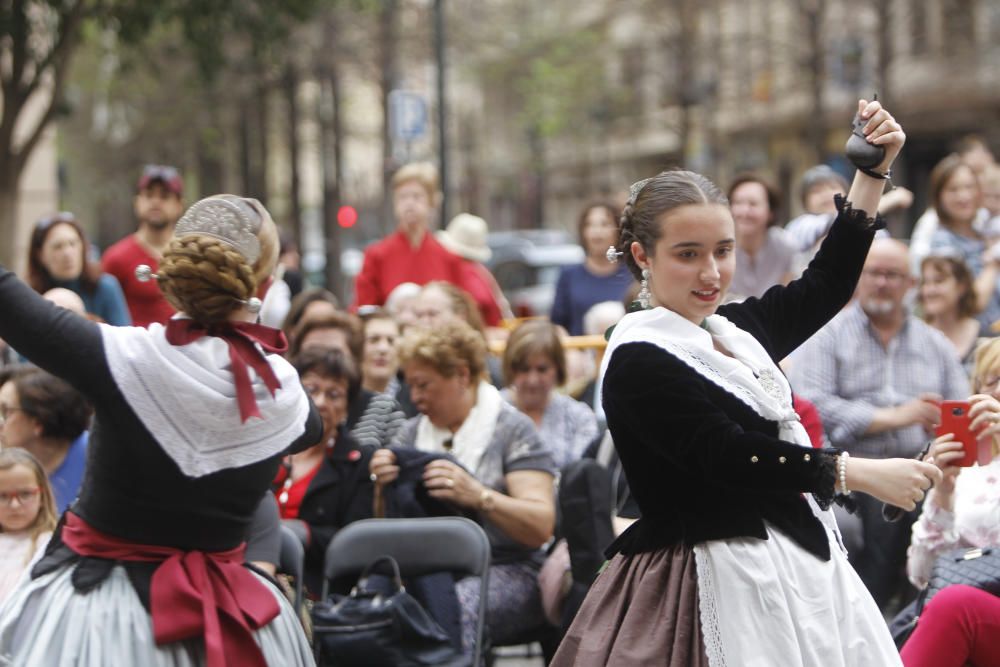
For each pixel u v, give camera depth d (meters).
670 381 5.58
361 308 15.41
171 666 5.53
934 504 7.74
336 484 9.80
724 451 5.47
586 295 16.47
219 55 29.05
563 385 12.05
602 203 16.48
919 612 7.57
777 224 13.37
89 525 5.65
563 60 58.16
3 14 25.02
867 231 6.26
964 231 15.16
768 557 5.65
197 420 5.56
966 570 7.34
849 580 5.85
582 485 9.10
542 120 59.12
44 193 33.75
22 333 5.40
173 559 5.62
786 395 5.86
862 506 10.09
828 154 50.94
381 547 8.95
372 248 16.86
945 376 11.38
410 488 9.48
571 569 9.13
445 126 30.70
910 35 48.31
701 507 5.70
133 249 14.64
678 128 53.41
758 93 54.66
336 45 45.22
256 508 5.92
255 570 6.02
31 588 5.62
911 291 14.54
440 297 12.86
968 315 12.88
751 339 5.90
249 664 5.68
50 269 13.48
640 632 5.73
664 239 5.70
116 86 51.53
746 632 5.56
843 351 11.28
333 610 8.39
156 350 5.54
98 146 63.94
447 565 8.90
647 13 53.75
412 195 16.58
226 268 5.63
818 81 44.41
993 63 46.81
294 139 49.91
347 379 9.82
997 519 7.65
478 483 9.42
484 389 10.12
